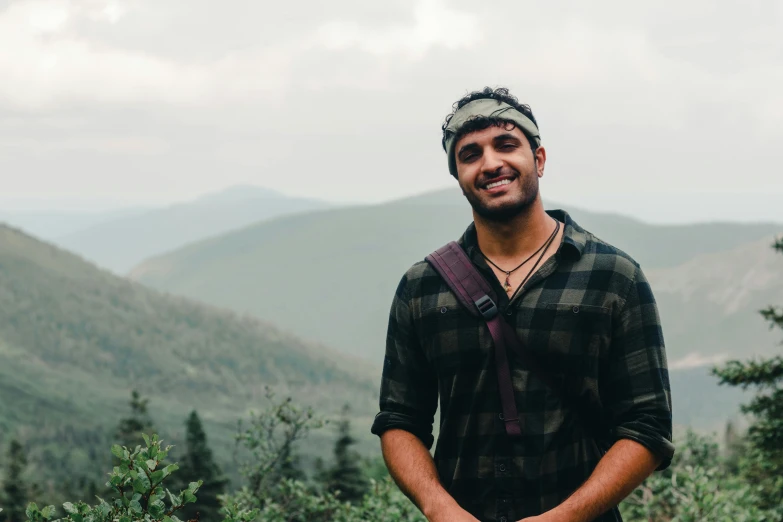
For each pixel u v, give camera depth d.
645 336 1.89
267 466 6.83
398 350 2.11
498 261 2.00
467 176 1.98
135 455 2.07
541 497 1.87
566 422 1.89
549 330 1.89
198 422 26.77
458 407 1.95
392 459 2.05
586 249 1.95
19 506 37.44
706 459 9.41
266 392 7.09
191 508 18.55
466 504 1.94
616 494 1.79
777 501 10.02
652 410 1.86
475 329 1.93
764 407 11.33
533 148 2.02
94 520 2.03
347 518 6.30
